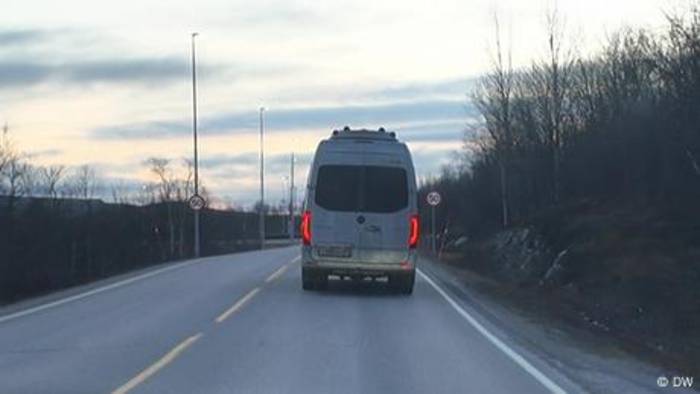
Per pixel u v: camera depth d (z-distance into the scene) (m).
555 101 54.41
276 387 11.25
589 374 12.52
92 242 50.72
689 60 33.19
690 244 30.30
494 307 21.78
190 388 11.13
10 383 11.40
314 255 22.59
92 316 18.62
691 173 34.31
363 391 11.09
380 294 23.42
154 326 16.88
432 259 51.22
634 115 42.00
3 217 43.06
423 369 12.66
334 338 15.49
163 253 58.19
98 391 10.90
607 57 54.22
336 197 22.61
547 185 55.59
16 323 17.66
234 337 15.45
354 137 22.83
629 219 35.62
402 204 22.61
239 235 87.94
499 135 61.03
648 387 11.61
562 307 23.44
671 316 21.52
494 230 60.62
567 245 36.78
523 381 11.88
